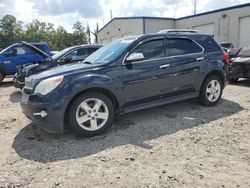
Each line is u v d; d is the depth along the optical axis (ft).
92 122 16.84
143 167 12.92
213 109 21.90
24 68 31.96
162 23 103.24
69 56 33.04
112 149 15.05
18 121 21.33
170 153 14.32
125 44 18.84
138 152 14.55
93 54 20.76
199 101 22.58
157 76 19.11
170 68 19.66
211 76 22.21
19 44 46.60
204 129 17.65
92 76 16.72
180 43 20.66
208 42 22.30
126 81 17.94
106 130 17.78
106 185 11.53
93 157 14.16
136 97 18.53
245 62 33.47
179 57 20.20
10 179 12.39
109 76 17.33
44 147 15.83
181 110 21.75
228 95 27.20
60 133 17.81
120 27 115.14
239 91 29.55
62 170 12.98
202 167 12.77
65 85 16.05
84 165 13.35
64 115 16.07
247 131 17.15
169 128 17.99
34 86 16.49
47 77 16.35
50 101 15.75
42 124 16.21
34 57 47.34
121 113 18.22
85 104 16.58
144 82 18.63
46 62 32.65
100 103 16.96
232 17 83.71
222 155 13.94
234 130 17.37
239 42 82.79
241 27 81.82
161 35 19.84
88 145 15.74
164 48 19.77
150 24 101.71
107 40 128.88
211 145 15.17
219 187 11.15
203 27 94.07
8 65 45.68
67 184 11.75
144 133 17.26
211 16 90.07
